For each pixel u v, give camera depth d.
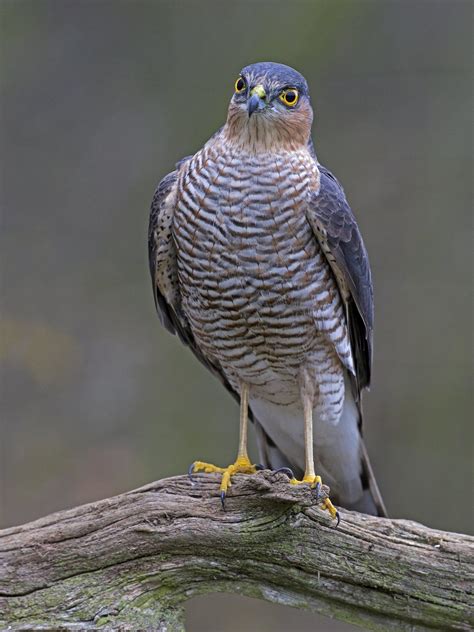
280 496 6.68
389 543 7.10
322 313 7.71
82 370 14.81
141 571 7.01
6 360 14.70
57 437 14.28
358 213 15.23
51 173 16.28
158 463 13.94
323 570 7.09
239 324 7.75
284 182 7.40
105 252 15.81
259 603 13.16
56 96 16.48
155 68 16.25
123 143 16.19
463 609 7.07
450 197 15.22
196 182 7.54
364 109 15.72
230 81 15.87
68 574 6.93
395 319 14.66
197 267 7.65
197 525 6.93
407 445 14.05
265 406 8.45
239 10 16.03
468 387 14.19
